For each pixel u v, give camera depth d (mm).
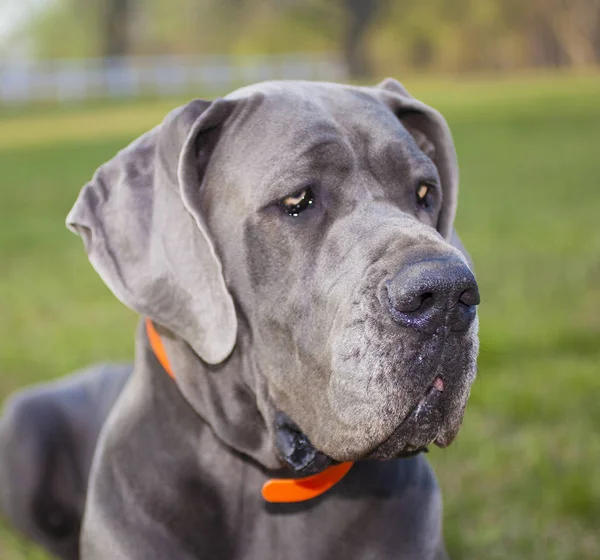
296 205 3195
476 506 4855
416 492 3520
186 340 3215
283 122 3281
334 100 3438
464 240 11062
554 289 8672
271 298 3203
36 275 10352
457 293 2752
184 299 3189
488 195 14789
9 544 4898
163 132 3336
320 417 3076
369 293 2869
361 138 3320
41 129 27812
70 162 20391
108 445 3576
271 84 3545
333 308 3006
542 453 5238
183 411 3467
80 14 55281
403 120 3846
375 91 3703
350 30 55188
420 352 2797
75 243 12117
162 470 3430
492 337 7055
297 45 56125
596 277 9102
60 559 4895
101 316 8609
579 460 5223
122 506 3418
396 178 3348
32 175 18656
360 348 2865
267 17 56250
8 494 4820
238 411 3391
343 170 3223
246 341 3326
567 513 4742
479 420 5766
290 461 3275
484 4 55281
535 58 57750
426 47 57656
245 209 3236
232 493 3461
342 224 3152
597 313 7855
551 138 22812
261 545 3492
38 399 4852
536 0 55500
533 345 7023
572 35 56531
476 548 4547
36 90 36438
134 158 3383
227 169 3318
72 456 4766
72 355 7355
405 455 3100
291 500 3389
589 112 27875
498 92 36562
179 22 56500
